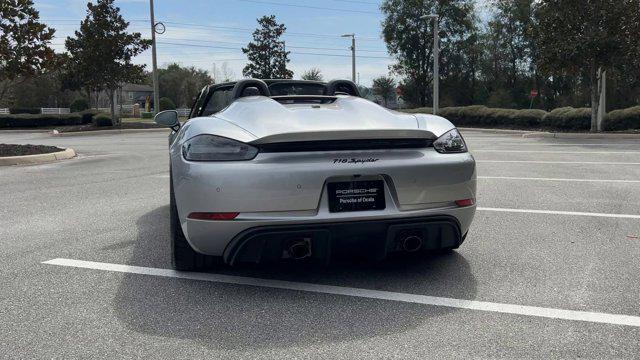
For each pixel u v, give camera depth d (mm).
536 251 4145
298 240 3119
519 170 9039
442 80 52406
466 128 27328
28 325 2873
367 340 2656
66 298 3260
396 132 3207
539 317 2902
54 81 79625
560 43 19078
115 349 2582
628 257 3959
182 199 3234
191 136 3350
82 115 34531
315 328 2801
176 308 3088
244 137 3164
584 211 5586
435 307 3062
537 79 48250
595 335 2676
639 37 18203
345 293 3295
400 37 51156
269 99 3807
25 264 3955
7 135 27688
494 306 3068
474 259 3953
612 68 19156
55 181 8477
